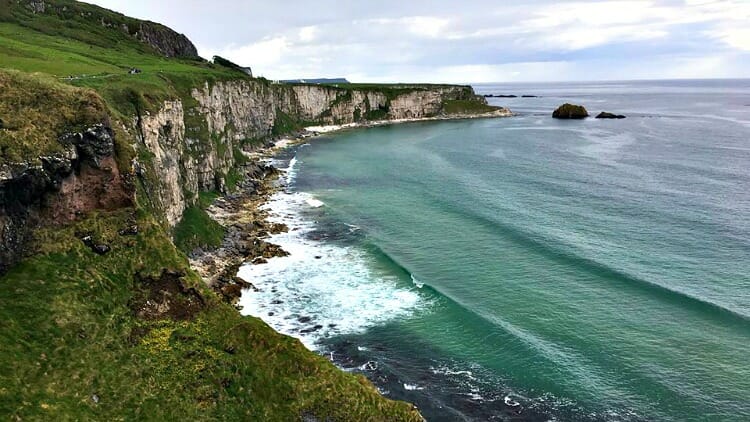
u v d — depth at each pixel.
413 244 64.94
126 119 51.09
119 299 33.84
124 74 74.12
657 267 56.69
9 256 31.31
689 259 58.72
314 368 33.09
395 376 38.72
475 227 70.75
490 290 52.00
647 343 42.56
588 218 73.94
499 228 69.44
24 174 31.86
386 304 49.44
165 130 63.50
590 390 37.25
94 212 36.72
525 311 47.81
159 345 32.12
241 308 48.31
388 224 72.94
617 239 65.31
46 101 36.22
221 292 50.12
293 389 31.89
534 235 66.38
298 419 30.89
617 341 42.91
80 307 31.59
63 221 35.00
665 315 46.62
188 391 29.86
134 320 33.25
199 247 59.91
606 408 35.53
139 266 36.19
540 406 35.88
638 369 39.34
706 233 67.06
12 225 31.72
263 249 61.91
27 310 29.73
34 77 37.81
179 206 60.78
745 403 35.69
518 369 39.66
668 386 37.47
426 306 49.00
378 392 34.12
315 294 51.44
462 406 35.84
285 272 56.44
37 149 33.34
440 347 42.66
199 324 34.44
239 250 61.94
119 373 29.38
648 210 77.25
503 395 37.00
